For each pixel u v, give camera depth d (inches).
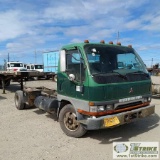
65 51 208.2
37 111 334.3
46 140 213.8
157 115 300.7
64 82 221.9
